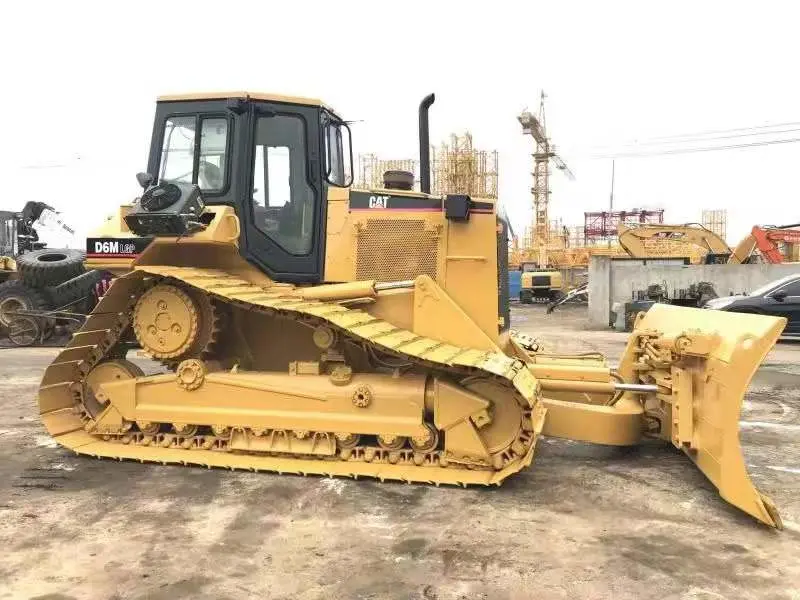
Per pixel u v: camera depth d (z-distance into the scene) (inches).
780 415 281.0
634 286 786.2
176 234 192.2
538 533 150.5
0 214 650.2
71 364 214.2
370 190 212.8
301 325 212.1
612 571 131.6
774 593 123.0
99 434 210.7
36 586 124.0
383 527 153.3
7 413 276.4
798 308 545.6
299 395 193.6
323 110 216.2
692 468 200.7
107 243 205.8
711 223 2229.3
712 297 742.5
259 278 212.2
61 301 536.4
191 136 215.3
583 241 2436.0
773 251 828.0
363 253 209.6
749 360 156.9
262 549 140.9
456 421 183.5
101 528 152.1
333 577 128.3
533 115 2511.1
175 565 133.0
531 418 167.3
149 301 201.3
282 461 194.1
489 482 177.9
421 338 195.6
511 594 121.8
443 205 206.5
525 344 274.5
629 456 214.1
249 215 210.8
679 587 125.1
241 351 215.9
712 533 151.2
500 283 220.7
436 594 121.6
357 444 195.2
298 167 212.5
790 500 174.4
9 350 501.4
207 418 199.3
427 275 205.6
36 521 156.3
